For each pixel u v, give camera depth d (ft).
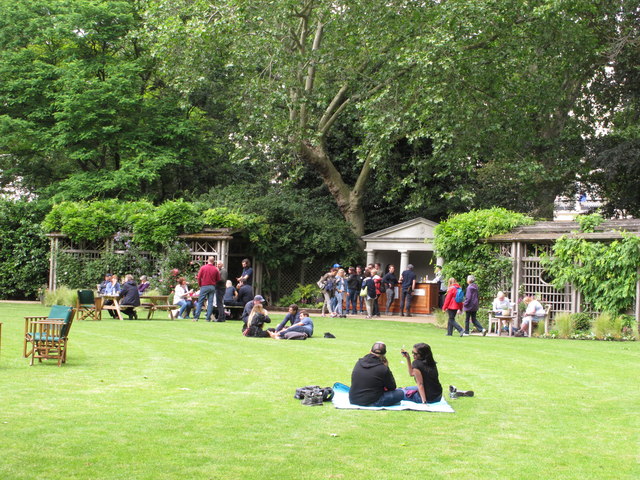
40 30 120.78
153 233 100.22
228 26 94.12
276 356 49.34
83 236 102.47
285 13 96.22
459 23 94.32
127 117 123.24
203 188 139.03
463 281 83.82
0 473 21.34
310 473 22.35
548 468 23.68
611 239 72.13
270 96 98.48
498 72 101.09
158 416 29.66
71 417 29.01
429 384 34.32
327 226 113.80
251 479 21.59
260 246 108.88
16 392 34.12
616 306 70.85
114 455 23.66
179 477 21.56
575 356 53.47
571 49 104.63
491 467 23.61
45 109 121.29
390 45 101.81
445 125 97.14
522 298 78.69
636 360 51.67
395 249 112.06
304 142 109.70
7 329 61.77
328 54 102.78
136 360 45.93
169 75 105.70
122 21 123.03
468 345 59.57
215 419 29.50
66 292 94.94
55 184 122.83
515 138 108.27
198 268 100.27
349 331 71.15
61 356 43.42
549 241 77.61
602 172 116.16
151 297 79.71
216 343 56.13
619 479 22.62
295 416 30.71
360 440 26.91
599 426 30.42
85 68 120.16
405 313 102.78
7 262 112.06
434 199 124.36
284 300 110.93
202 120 135.23
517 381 41.63
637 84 113.70
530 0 98.22
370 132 98.73
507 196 121.29
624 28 110.63
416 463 23.82
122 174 115.85
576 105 120.06
